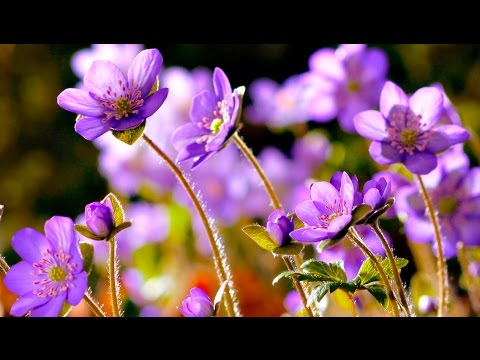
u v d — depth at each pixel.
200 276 0.51
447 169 0.42
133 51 0.57
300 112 0.62
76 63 0.56
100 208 0.33
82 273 0.32
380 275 0.34
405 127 0.36
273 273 0.55
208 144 0.35
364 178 0.64
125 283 0.52
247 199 0.56
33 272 0.33
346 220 0.32
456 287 0.48
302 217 0.33
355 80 0.54
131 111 0.35
